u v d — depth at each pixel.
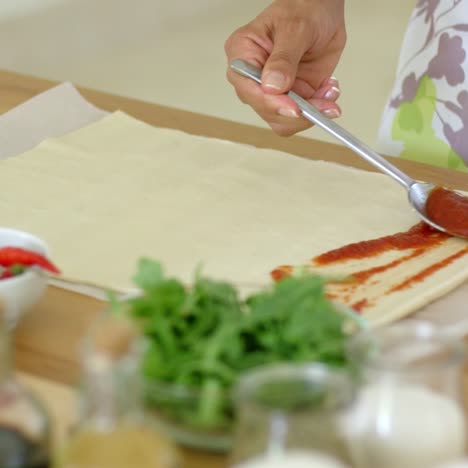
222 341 0.80
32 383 0.92
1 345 0.69
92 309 1.11
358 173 1.52
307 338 0.81
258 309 0.82
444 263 1.23
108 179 1.47
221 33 3.28
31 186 1.43
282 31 1.56
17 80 1.84
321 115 1.44
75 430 0.67
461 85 1.75
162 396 0.77
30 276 1.01
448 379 0.74
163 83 3.25
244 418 0.67
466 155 1.76
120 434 0.64
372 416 0.72
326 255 1.25
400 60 1.84
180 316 0.83
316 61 1.65
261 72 1.51
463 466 0.69
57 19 3.27
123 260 1.22
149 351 0.79
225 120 1.72
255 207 1.39
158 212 1.36
